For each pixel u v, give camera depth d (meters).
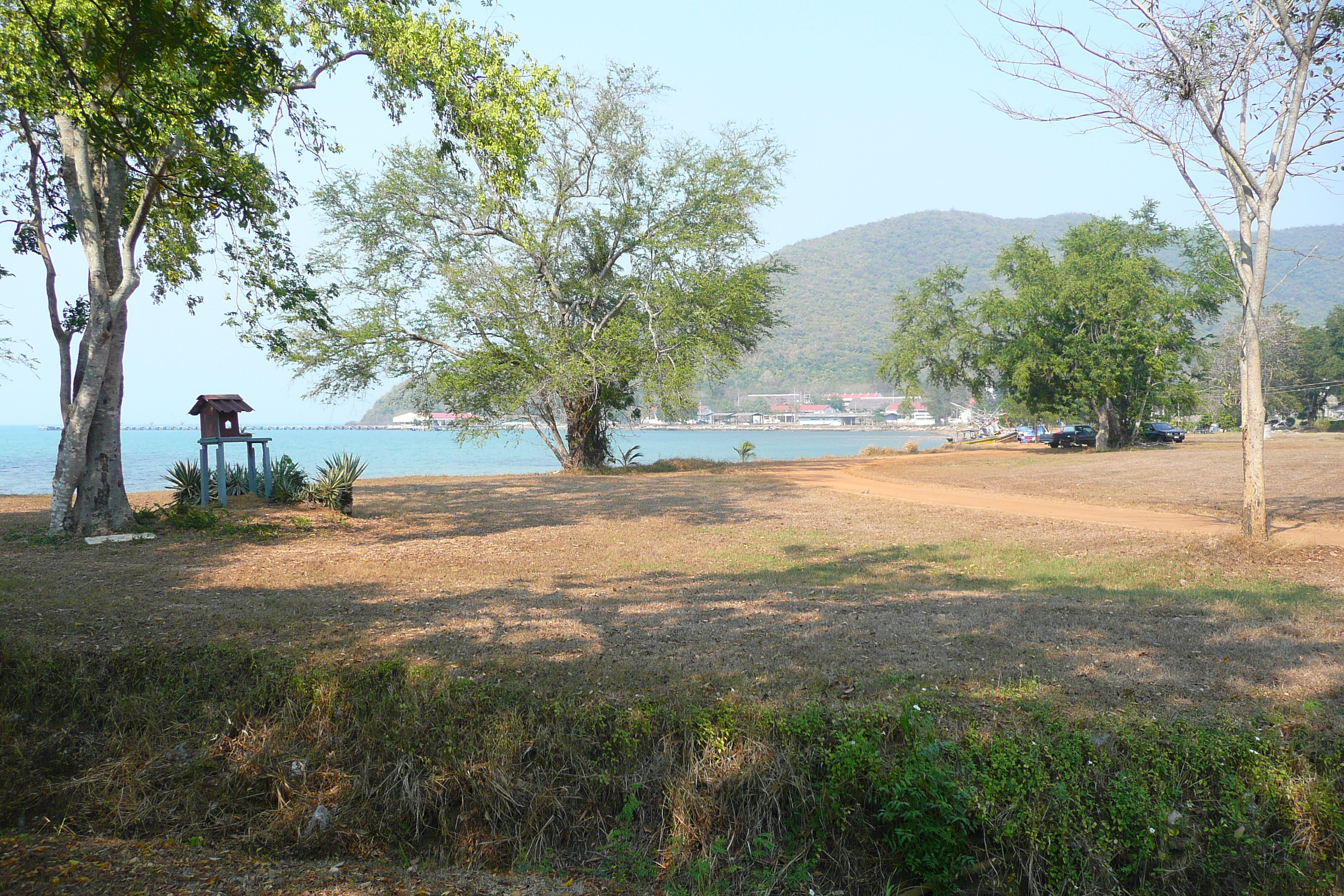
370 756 5.84
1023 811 4.82
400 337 28.42
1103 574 11.35
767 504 20.69
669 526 16.78
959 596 9.76
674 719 5.64
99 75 9.87
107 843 5.06
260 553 12.46
